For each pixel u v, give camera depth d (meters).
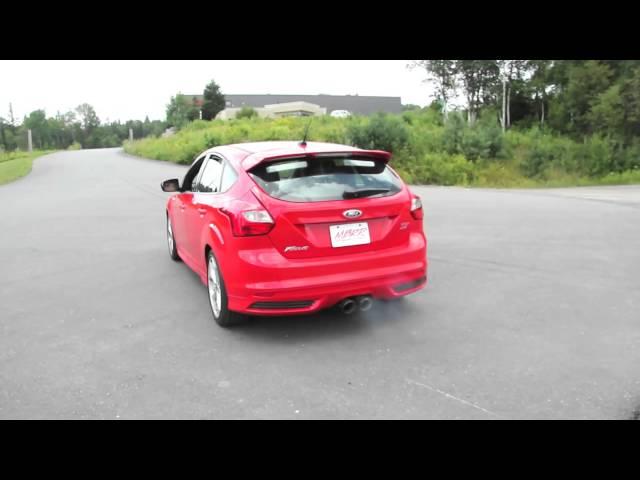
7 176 23.55
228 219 4.20
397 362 3.83
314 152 4.30
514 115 46.97
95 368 3.83
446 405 3.21
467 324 4.57
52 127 125.88
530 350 4.00
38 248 8.08
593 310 4.87
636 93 32.72
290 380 3.58
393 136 26.39
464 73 44.25
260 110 71.06
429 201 13.45
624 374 3.57
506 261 6.75
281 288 4.01
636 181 27.70
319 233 4.12
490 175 26.12
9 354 4.12
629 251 7.25
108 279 6.25
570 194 16.52
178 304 5.29
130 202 13.48
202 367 3.81
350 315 4.84
